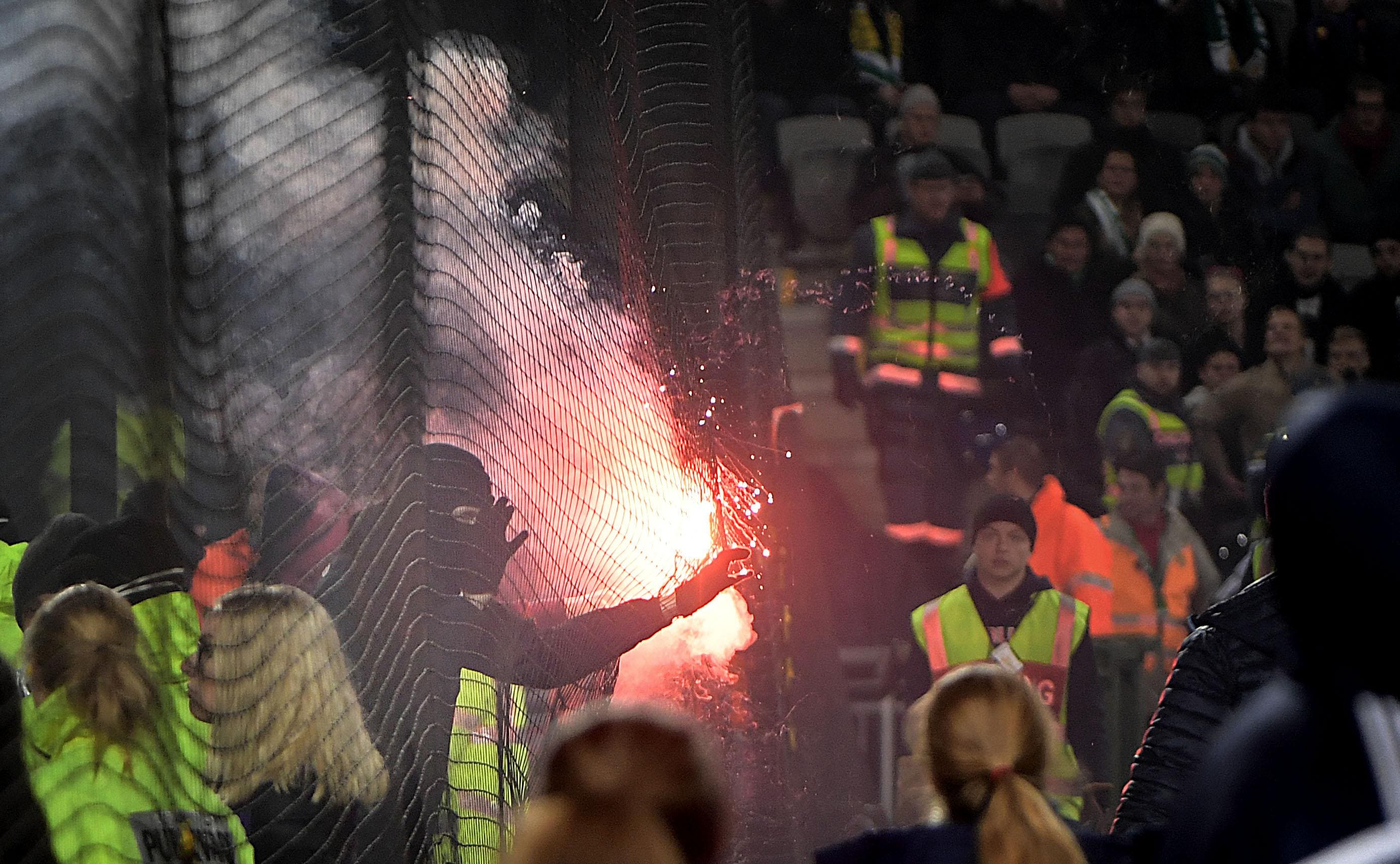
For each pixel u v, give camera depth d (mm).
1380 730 5484
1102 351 29188
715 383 19109
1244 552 28797
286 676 11336
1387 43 41125
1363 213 39250
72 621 10062
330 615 12516
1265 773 5660
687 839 5066
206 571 12242
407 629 12594
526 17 16625
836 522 24672
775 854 17594
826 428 28422
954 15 34812
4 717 8984
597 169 16922
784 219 31172
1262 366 30609
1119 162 32531
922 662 21484
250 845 10922
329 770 11414
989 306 28344
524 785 13352
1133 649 24641
